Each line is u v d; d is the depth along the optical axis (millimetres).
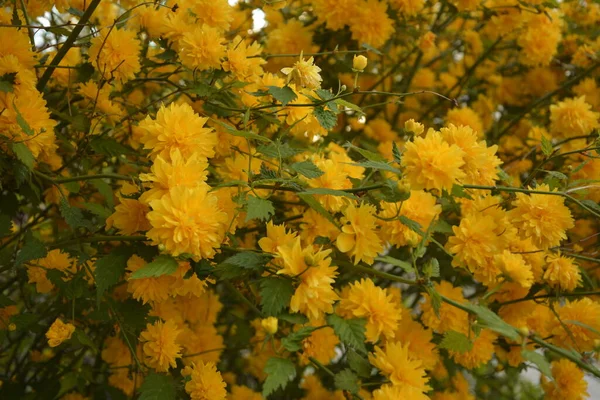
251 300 857
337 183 746
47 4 845
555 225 753
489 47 1116
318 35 1000
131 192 735
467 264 761
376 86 1088
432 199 764
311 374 972
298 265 686
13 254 817
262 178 718
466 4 993
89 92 822
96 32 799
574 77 1087
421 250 727
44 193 847
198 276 693
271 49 980
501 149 1068
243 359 1054
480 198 791
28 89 732
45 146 742
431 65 1232
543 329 855
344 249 719
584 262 952
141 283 711
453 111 1011
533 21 1036
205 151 714
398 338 801
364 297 730
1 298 760
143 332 754
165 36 811
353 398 800
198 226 669
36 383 884
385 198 714
